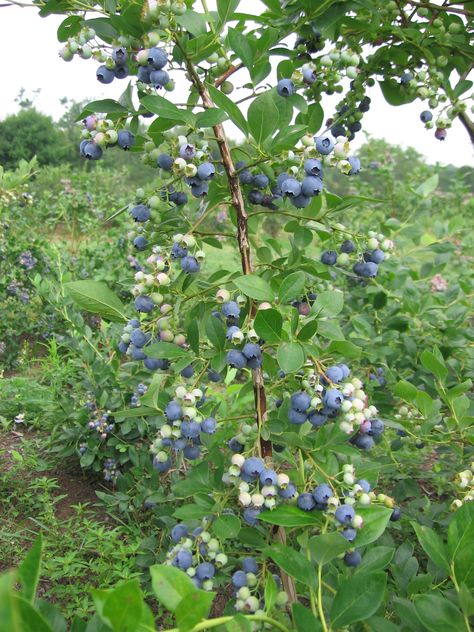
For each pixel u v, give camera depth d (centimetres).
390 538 236
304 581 132
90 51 171
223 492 176
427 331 371
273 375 205
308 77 198
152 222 199
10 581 57
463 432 225
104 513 362
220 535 157
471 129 280
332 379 164
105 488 387
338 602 123
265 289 162
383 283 382
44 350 707
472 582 125
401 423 251
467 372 335
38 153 3070
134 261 729
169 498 263
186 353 181
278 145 170
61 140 3206
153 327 188
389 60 267
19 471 403
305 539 169
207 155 179
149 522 324
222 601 283
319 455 176
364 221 666
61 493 386
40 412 473
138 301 185
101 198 1048
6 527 334
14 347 670
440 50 268
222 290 185
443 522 265
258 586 161
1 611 56
